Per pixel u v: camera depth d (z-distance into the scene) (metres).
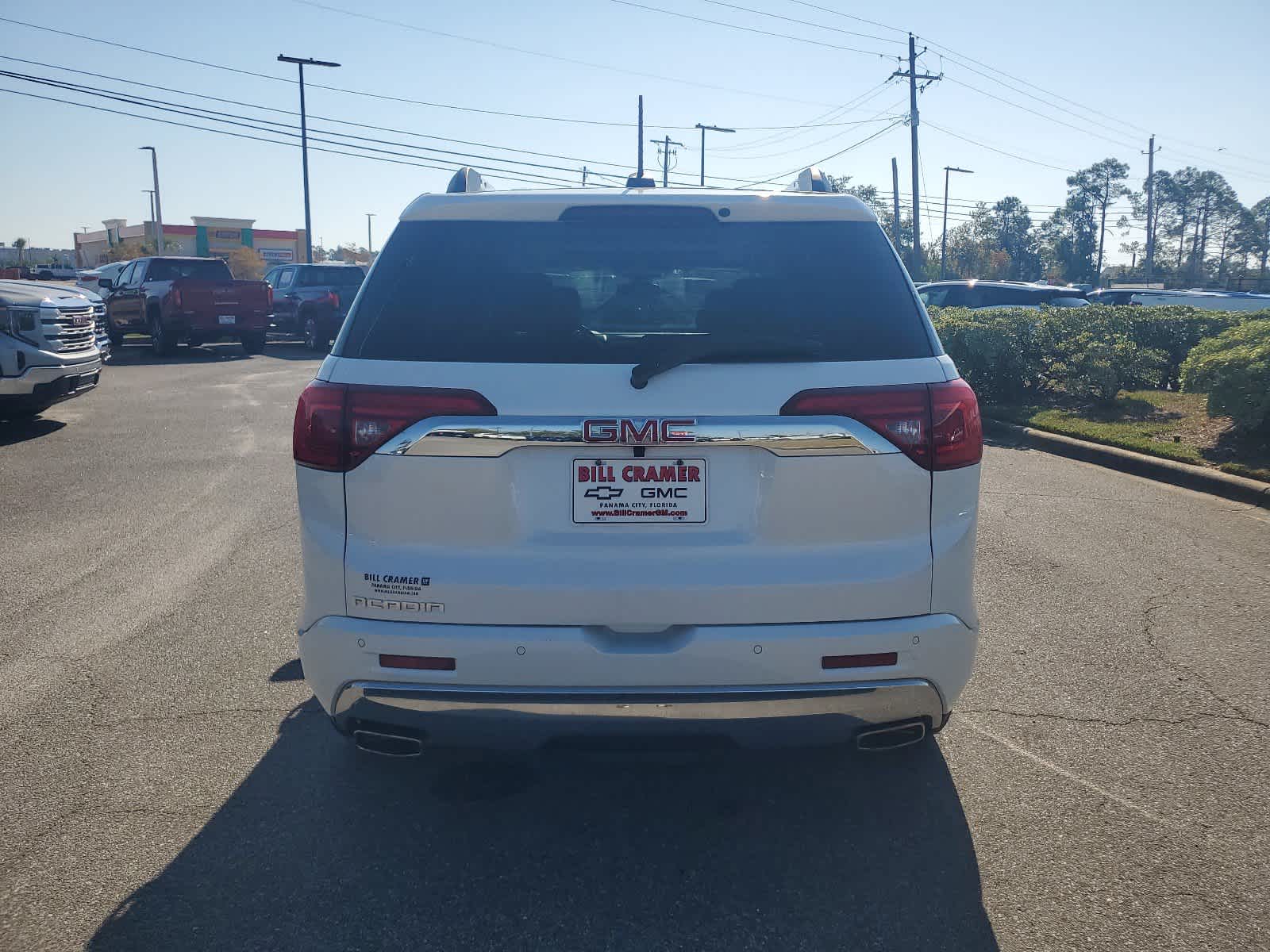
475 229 3.06
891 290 3.01
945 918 2.80
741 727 2.83
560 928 2.74
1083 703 4.23
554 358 2.80
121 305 23.50
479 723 2.84
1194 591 5.71
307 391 2.91
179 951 2.64
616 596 2.77
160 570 6.00
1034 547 6.59
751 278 3.04
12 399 10.56
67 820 3.29
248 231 92.44
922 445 2.84
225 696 4.27
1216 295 25.11
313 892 2.90
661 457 2.78
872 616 2.84
